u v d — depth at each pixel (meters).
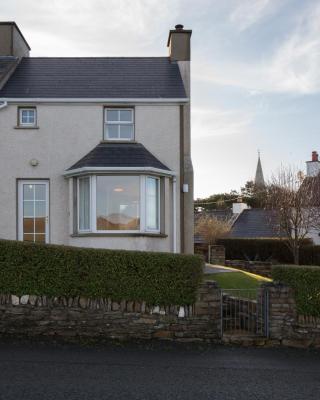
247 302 12.41
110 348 10.59
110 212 16.34
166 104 17.72
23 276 11.31
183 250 17.58
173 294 11.44
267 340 11.45
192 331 11.47
